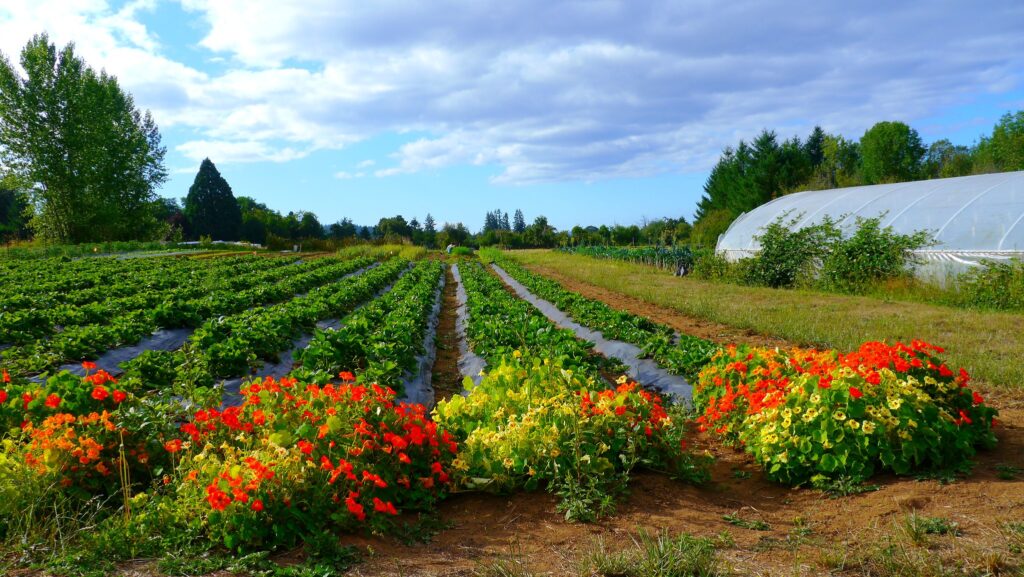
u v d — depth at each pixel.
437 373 11.39
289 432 4.88
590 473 5.19
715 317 14.32
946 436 5.24
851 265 18.31
